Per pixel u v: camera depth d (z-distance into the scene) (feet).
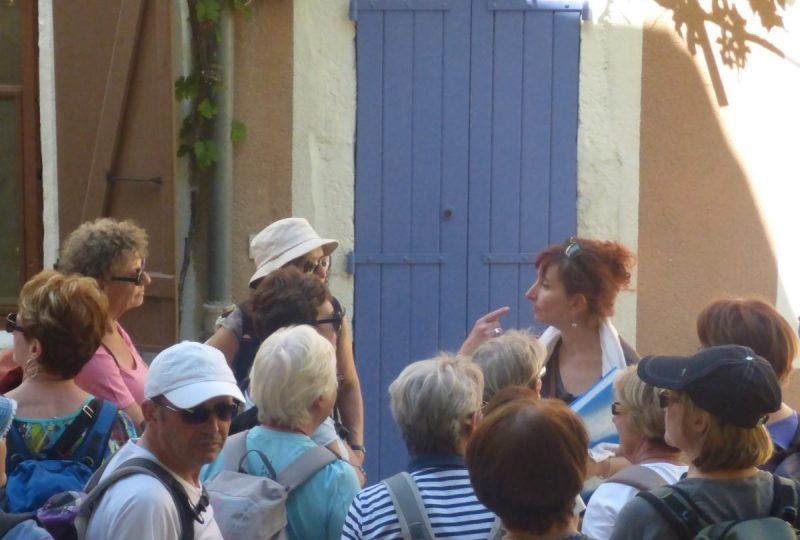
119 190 21.81
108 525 10.87
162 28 21.13
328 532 12.67
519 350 14.03
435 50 22.61
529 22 22.71
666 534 10.27
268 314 15.81
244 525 12.25
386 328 22.90
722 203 23.11
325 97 22.48
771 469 13.14
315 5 22.36
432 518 11.46
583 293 16.12
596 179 22.93
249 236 22.49
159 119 21.36
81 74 21.70
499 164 22.85
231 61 22.09
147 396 11.46
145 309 21.85
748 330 13.37
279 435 13.12
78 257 16.06
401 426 12.13
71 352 12.92
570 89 22.82
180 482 11.35
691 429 10.62
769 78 22.98
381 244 22.79
